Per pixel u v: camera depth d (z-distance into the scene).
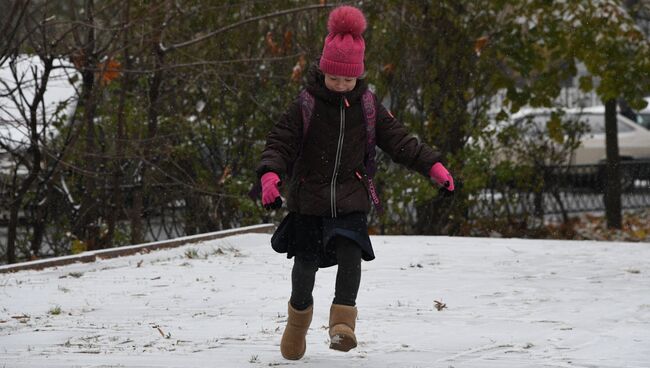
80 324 14.69
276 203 10.51
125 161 31.77
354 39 10.85
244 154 33.50
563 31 35.66
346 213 10.93
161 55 30.58
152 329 14.00
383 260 21.31
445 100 34.34
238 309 15.64
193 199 33.19
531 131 37.44
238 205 33.19
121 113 30.16
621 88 36.31
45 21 27.83
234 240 25.80
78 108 30.41
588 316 14.23
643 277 18.55
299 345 11.23
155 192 32.97
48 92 35.25
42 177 30.25
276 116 33.25
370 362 11.10
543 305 15.36
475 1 34.50
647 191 46.47
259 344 12.52
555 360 11.05
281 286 17.92
